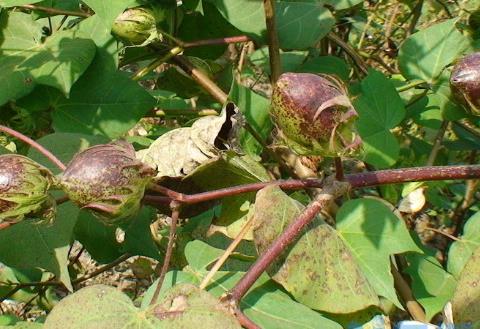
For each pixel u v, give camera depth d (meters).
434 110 0.60
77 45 0.53
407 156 0.69
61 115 0.54
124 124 0.54
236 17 0.56
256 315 0.38
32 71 0.52
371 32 0.85
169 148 0.45
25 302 0.74
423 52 0.59
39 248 0.46
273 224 0.39
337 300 0.40
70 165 0.37
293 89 0.36
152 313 0.35
